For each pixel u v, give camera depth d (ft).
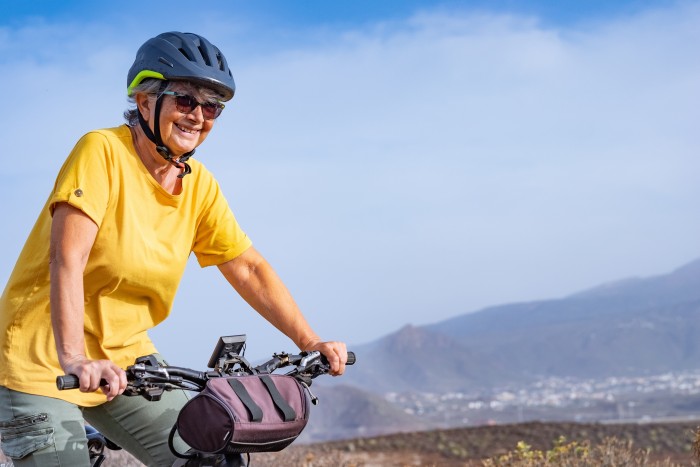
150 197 10.82
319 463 35.27
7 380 10.25
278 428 8.98
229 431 8.66
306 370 10.50
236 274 12.10
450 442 43.93
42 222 10.55
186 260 11.39
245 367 9.84
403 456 41.19
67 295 9.67
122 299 10.90
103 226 10.42
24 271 10.48
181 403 11.20
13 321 10.40
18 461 10.33
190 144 10.65
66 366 8.99
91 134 10.58
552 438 43.73
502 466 30.25
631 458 29.96
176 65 10.23
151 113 10.53
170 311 11.46
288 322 12.00
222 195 11.82
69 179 10.12
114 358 10.90
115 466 24.79
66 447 10.18
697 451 25.85
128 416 10.94
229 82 10.53
